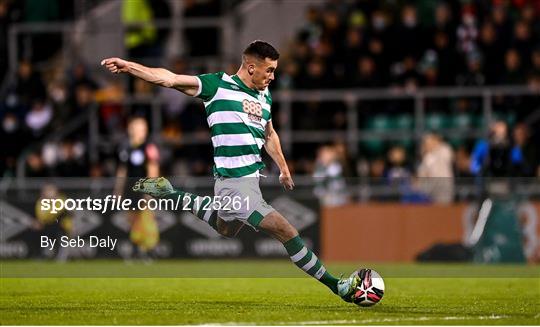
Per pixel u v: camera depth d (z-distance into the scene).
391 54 75.31
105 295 38.38
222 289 41.81
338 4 80.62
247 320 28.84
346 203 67.44
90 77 79.75
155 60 80.25
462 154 71.38
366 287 31.92
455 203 66.31
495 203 65.50
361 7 78.75
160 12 81.62
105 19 86.56
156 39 81.31
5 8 83.38
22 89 77.81
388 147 73.75
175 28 81.62
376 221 67.00
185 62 77.75
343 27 77.44
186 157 75.50
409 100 73.88
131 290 41.16
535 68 73.38
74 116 77.00
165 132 76.25
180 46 81.69
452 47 74.81
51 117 76.94
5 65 82.62
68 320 29.09
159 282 46.25
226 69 79.31
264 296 37.97
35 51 84.25
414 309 32.34
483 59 74.25
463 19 75.69
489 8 76.75
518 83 73.12
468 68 74.25
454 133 72.69
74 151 74.88
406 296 38.00
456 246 65.44
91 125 76.56
